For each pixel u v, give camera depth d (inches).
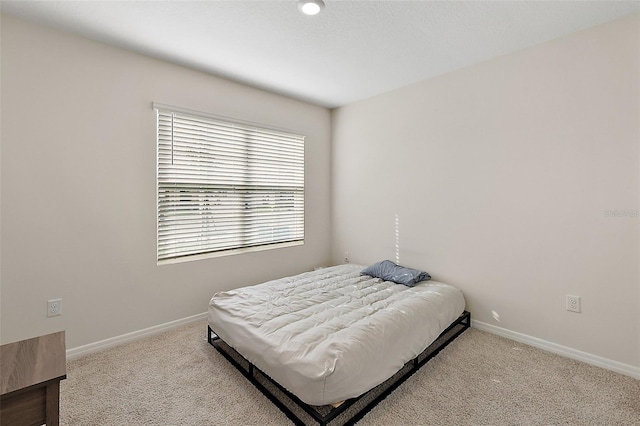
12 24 75.9
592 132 81.5
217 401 66.6
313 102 144.6
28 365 44.5
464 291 109.2
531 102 91.7
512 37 86.4
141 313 98.4
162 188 103.0
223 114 115.2
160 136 101.7
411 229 124.3
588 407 64.8
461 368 80.1
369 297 93.4
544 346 90.8
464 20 77.9
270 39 87.4
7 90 75.6
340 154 152.6
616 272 79.0
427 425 59.7
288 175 139.7
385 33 84.1
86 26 80.9
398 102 126.7
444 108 112.2
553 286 89.3
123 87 93.0
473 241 106.2
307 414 62.2
